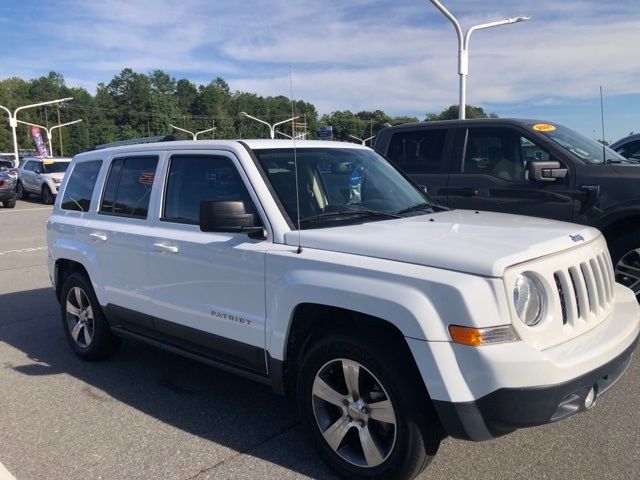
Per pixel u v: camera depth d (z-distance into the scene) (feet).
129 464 11.88
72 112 394.52
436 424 10.12
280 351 11.71
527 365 9.07
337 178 14.17
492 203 21.54
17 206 79.05
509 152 21.65
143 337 15.71
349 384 10.75
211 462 11.88
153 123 392.68
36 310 24.39
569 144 20.80
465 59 51.29
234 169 13.29
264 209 12.40
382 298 9.95
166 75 416.46
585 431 12.50
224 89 358.84
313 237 11.53
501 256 9.64
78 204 18.24
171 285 14.23
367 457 10.64
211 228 12.05
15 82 411.34
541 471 11.07
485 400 9.17
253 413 14.15
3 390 15.84
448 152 23.09
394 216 13.39
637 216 18.70
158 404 14.75
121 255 15.74
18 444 12.81
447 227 12.00
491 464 11.33
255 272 12.14
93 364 17.80
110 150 17.52
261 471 11.50
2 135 358.64
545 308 9.90
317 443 11.46
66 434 13.23
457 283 9.39
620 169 19.20
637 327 11.32
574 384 9.36
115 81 406.62
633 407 13.55
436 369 9.39
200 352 13.98
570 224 12.75
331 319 11.42
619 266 19.20
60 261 18.94
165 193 14.93
